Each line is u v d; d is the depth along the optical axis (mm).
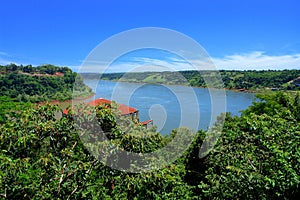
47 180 4488
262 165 5668
